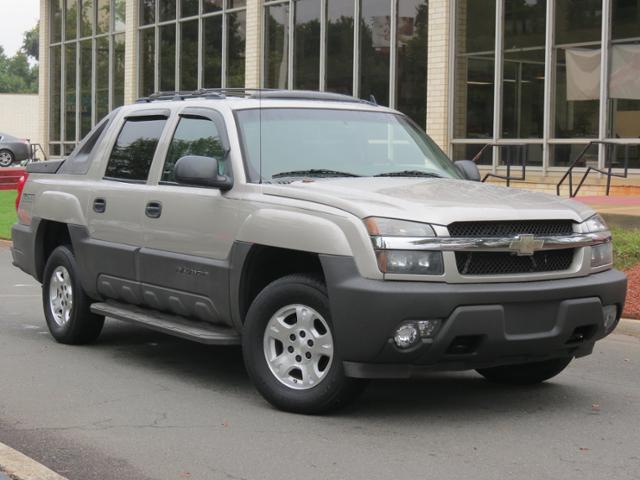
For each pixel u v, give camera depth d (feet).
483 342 20.39
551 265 21.65
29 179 32.01
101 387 24.43
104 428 20.71
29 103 220.02
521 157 65.10
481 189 23.22
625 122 59.36
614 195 59.31
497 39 65.67
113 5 106.42
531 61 64.13
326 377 21.07
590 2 60.85
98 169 28.58
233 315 23.29
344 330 20.29
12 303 38.27
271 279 23.36
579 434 20.53
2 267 50.67
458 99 68.13
